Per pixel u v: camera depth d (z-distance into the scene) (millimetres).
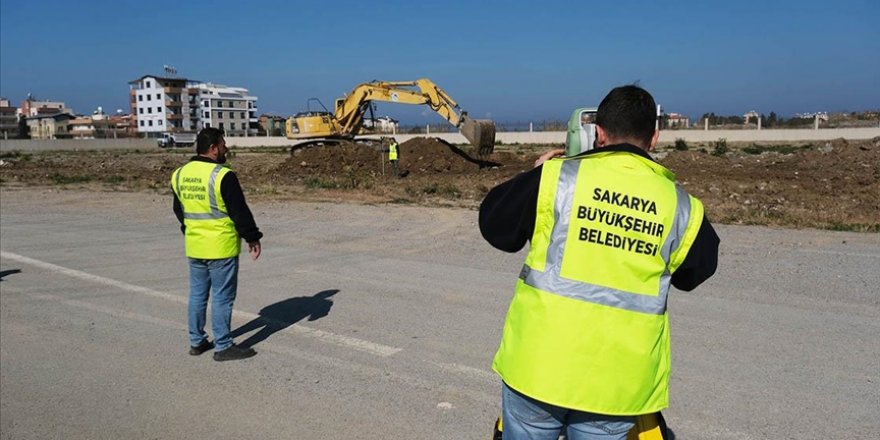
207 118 134250
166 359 5957
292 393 5141
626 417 2562
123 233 12734
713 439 4219
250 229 5750
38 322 7086
